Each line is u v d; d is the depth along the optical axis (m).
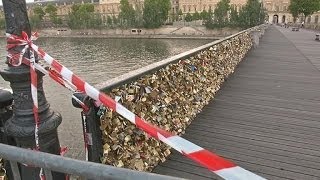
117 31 111.69
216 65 7.71
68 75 2.37
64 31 120.19
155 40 96.56
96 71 48.12
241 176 1.58
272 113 6.23
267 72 10.81
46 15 129.00
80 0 138.75
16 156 1.64
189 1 117.38
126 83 3.22
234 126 5.52
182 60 5.12
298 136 5.07
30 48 2.46
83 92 2.58
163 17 106.19
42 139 2.57
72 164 1.48
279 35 33.81
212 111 6.35
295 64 12.60
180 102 5.01
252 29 19.30
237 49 11.80
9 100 2.95
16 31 2.42
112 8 127.88
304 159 4.30
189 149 1.82
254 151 4.55
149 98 3.77
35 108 2.45
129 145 3.38
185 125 5.33
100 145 2.94
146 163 3.76
